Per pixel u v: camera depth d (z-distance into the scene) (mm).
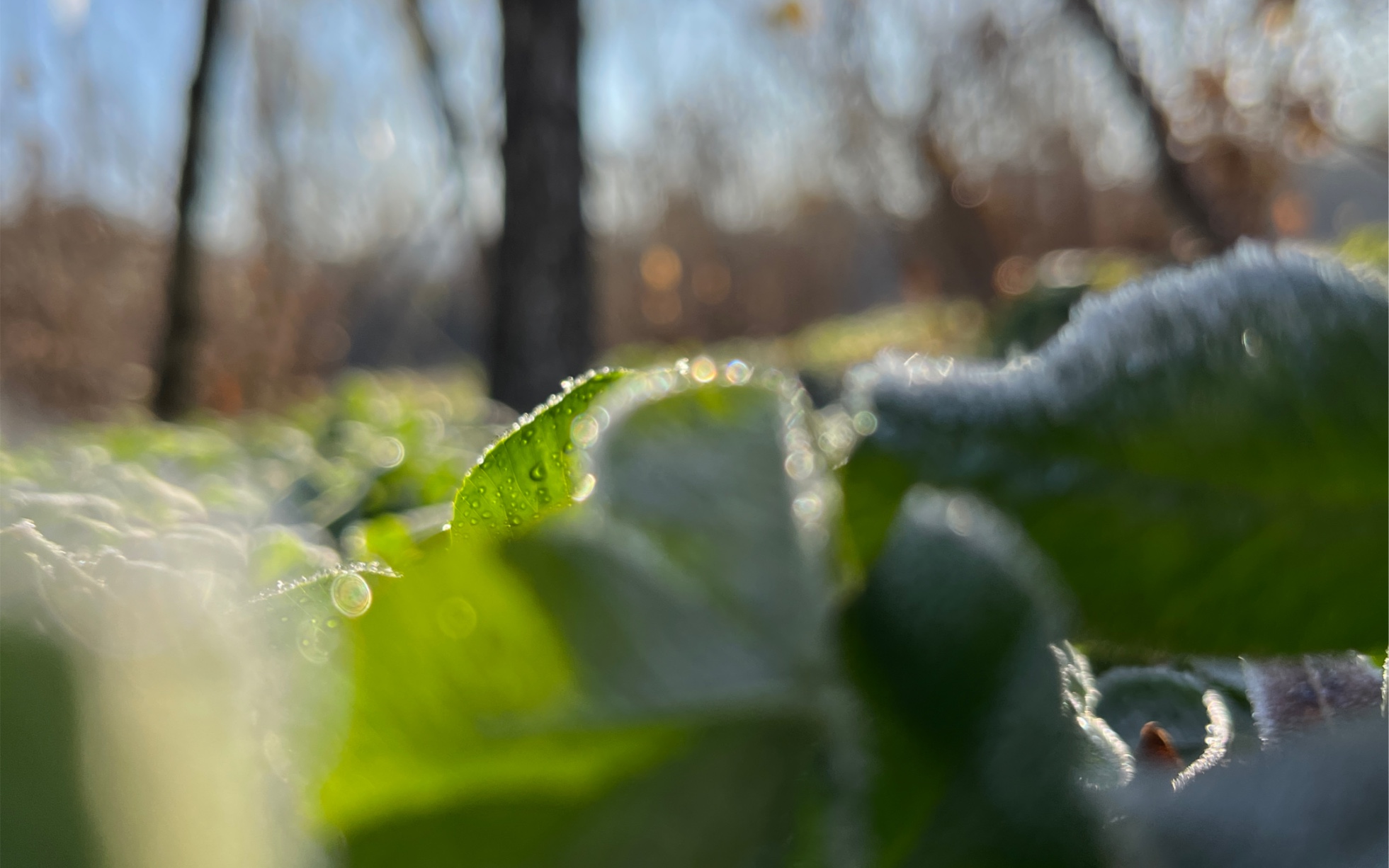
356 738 128
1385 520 201
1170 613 197
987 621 138
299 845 125
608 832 128
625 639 134
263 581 386
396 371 6812
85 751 119
